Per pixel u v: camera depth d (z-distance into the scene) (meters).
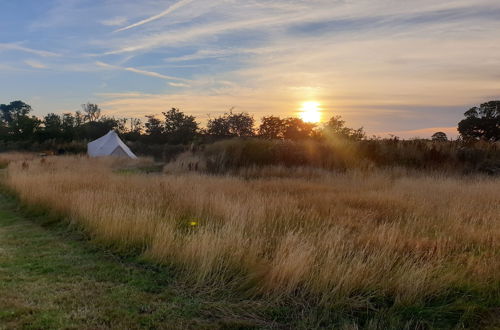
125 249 5.64
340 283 3.82
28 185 10.64
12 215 8.90
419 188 9.66
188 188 9.27
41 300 3.87
